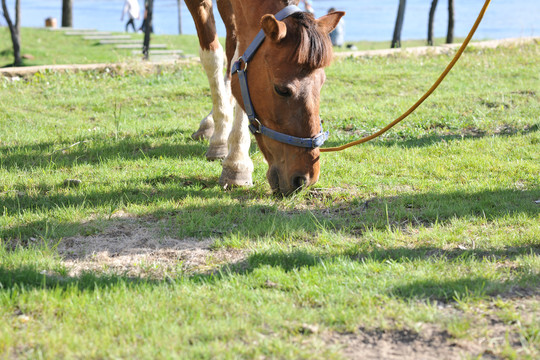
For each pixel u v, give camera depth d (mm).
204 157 6762
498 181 5777
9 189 5621
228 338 2922
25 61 19328
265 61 4160
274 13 4340
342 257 3947
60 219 4812
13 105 9961
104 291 3428
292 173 4219
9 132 8008
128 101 10609
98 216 4898
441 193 5410
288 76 4027
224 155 6539
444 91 10906
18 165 6516
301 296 3361
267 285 3551
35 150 7035
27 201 5254
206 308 3234
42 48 21734
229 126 6559
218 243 4305
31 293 3338
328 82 11945
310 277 3592
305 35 3941
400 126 8414
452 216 4883
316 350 2814
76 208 5051
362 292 3361
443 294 3369
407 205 5207
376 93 11023
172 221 4844
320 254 4055
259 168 6195
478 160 6488
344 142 7559
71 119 9102
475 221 4734
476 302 3266
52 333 2918
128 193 5484
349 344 2896
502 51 15539
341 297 3301
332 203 5293
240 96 4527
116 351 2770
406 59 14914
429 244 4281
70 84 12117
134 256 4168
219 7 5531
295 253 3975
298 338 2924
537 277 3559
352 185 5824
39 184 5758
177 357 2691
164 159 6684
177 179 5918
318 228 4617
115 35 24516
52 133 8031
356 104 9969
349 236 4527
